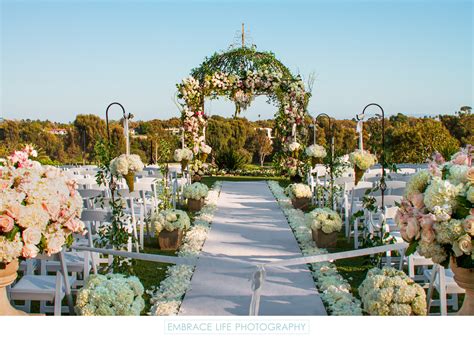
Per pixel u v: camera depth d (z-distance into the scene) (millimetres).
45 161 6203
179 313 4102
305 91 13031
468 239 2674
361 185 6961
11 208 2787
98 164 6805
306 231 7273
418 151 17312
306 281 4984
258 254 6109
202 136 12477
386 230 4969
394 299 3416
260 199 11023
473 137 18812
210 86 12516
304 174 11742
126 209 7199
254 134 23672
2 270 2881
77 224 3199
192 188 9219
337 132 19344
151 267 5535
